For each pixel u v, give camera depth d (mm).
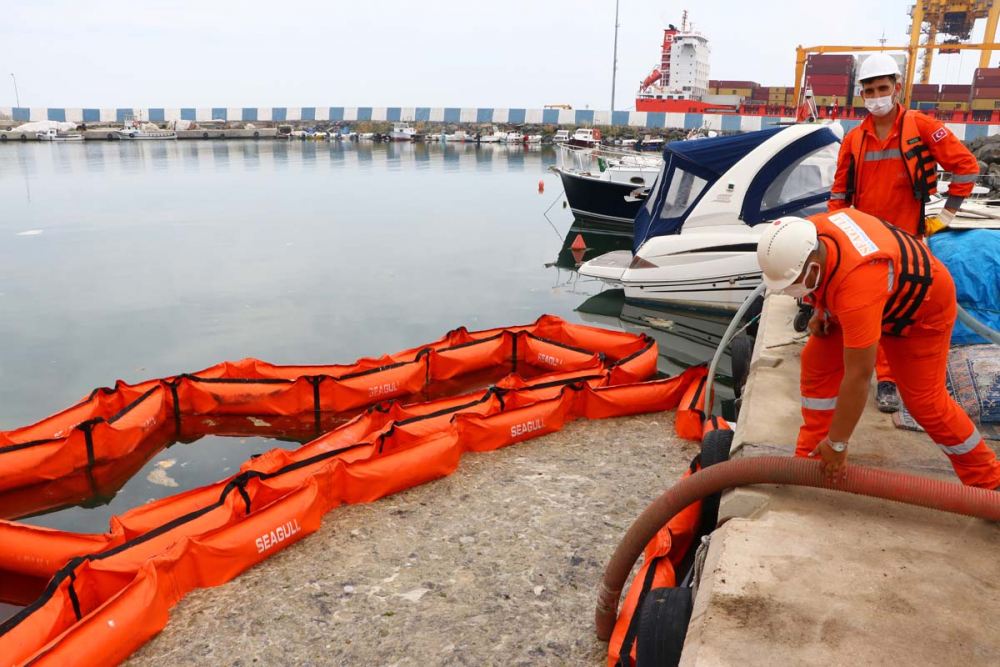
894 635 2469
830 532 3059
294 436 7473
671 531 4605
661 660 2939
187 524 4812
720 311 12125
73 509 6121
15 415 7859
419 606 4348
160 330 10883
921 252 2793
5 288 13336
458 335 9609
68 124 70312
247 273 14648
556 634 4074
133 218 21625
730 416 7934
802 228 2760
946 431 3094
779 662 2363
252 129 78875
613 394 7285
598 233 21062
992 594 2664
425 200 26828
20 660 3793
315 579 4633
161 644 4070
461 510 5484
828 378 3305
